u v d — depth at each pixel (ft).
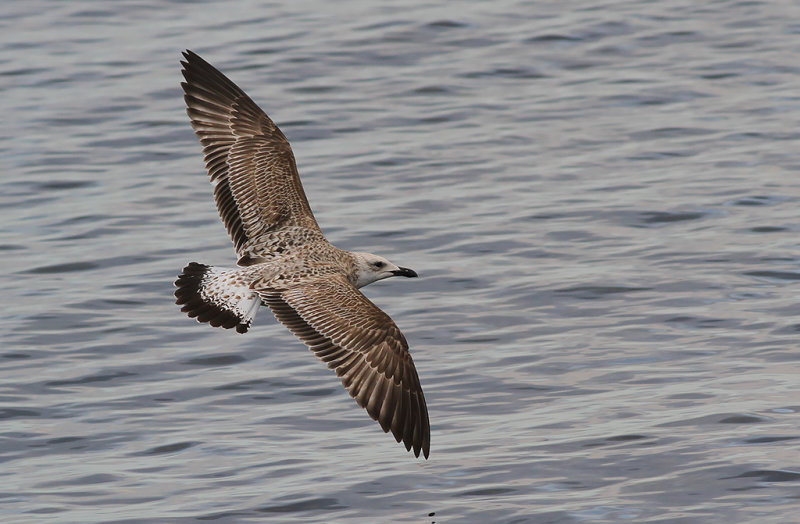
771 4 101.40
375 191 69.46
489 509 37.73
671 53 91.25
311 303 31.94
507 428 43.52
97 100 86.17
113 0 110.83
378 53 92.94
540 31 96.07
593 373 47.57
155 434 44.37
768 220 62.90
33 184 72.33
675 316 52.44
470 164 73.00
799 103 80.84
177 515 38.42
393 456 41.83
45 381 48.62
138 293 57.11
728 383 45.88
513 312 53.67
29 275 59.67
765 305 53.06
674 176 69.87
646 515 36.88
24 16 106.93
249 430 44.45
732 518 36.42
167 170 74.18
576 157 73.56
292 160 37.99
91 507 39.24
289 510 38.42
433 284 56.95
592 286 55.62
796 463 39.29
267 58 92.94
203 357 50.57
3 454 43.27
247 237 36.83
